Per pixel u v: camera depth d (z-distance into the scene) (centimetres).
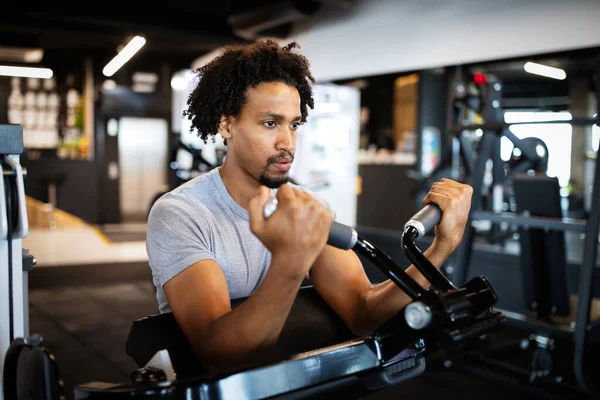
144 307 455
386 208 700
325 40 618
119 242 771
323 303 120
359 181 732
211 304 94
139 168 978
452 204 101
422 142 664
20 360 95
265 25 568
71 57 916
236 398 72
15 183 106
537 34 432
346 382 83
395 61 545
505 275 465
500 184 400
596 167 268
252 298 84
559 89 1062
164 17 604
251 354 85
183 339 98
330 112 654
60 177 924
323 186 406
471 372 321
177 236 103
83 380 298
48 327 395
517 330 403
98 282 539
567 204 872
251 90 104
